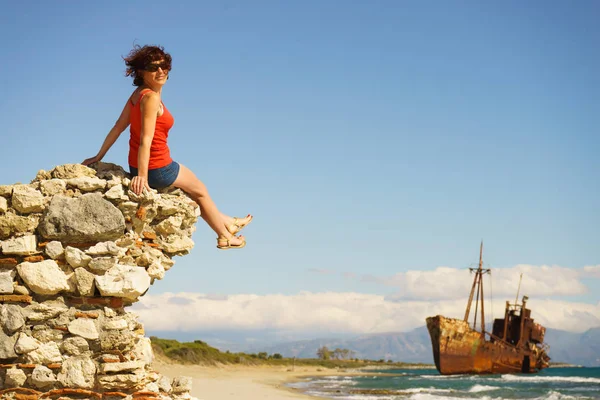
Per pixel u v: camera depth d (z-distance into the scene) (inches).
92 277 255.9
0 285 253.0
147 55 261.6
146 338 286.7
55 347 253.0
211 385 1636.3
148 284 266.5
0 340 251.8
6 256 258.4
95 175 267.3
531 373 3398.1
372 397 1664.6
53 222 254.8
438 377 3312.0
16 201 257.4
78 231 254.5
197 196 290.0
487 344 2999.5
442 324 2805.1
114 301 259.1
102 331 255.3
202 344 3806.6
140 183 260.2
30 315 252.7
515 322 3464.6
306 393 1787.6
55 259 256.5
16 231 257.9
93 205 257.1
